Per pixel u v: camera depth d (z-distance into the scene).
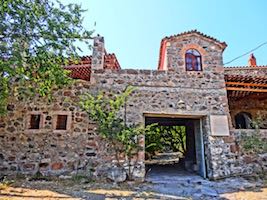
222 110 9.88
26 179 8.32
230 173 9.11
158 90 9.92
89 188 7.34
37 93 9.67
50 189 6.99
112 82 9.99
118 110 9.44
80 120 9.40
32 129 9.27
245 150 9.54
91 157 8.96
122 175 8.69
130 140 8.63
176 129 17.62
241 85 10.73
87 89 9.85
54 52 7.91
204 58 10.60
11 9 6.79
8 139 9.16
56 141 9.12
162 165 14.87
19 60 6.65
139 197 6.39
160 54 12.34
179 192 7.10
